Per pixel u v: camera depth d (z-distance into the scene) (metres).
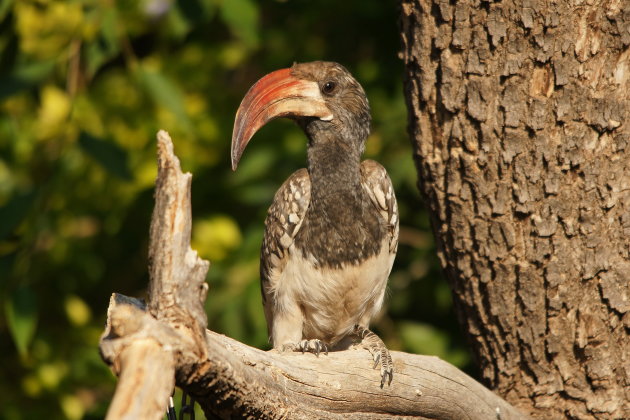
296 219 7.68
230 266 10.90
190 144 11.45
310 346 7.37
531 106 6.57
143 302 4.84
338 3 11.79
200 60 11.80
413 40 6.91
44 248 11.96
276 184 11.28
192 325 4.64
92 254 12.28
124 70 11.85
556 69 6.48
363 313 7.96
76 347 11.78
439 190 7.03
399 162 10.68
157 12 10.59
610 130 6.56
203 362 4.70
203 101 11.73
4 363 12.14
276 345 7.82
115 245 12.48
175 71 11.72
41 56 10.69
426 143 7.00
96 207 11.42
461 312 7.42
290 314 7.82
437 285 11.56
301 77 7.60
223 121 11.56
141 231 12.38
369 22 12.12
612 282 6.74
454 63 6.71
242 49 12.03
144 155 11.32
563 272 6.77
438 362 6.83
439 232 7.25
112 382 11.60
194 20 10.09
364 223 7.64
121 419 4.17
